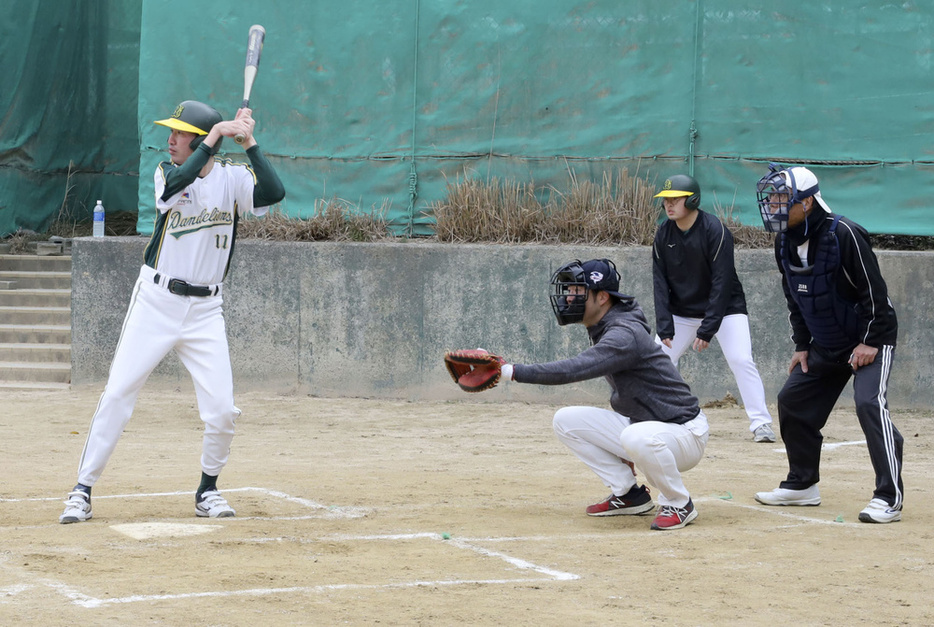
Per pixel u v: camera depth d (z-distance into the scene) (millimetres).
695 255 27281
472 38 38406
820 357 18984
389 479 22844
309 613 12180
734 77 36594
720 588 13578
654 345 17469
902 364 34125
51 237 49188
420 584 13578
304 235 38688
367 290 37281
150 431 30781
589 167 38031
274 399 37156
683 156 37156
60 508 18969
